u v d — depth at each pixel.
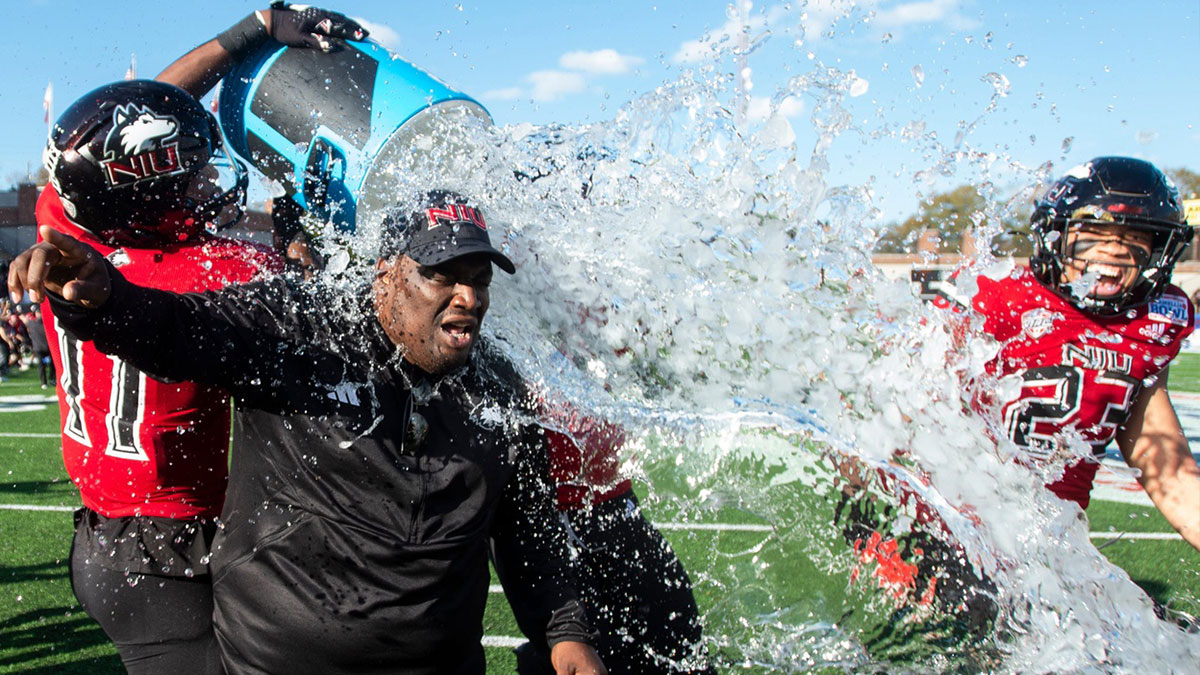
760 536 4.39
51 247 1.54
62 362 2.22
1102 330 2.54
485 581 1.98
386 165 2.74
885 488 2.57
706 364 2.55
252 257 2.37
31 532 5.09
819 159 2.42
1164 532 5.28
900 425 2.45
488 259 1.82
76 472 2.27
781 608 2.75
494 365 2.13
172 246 2.28
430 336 1.81
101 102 2.09
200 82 2.91
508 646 3.57
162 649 2.22
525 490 2.07
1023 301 2.54
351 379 1.82
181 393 2.18
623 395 2.54
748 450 2.63
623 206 2.54
